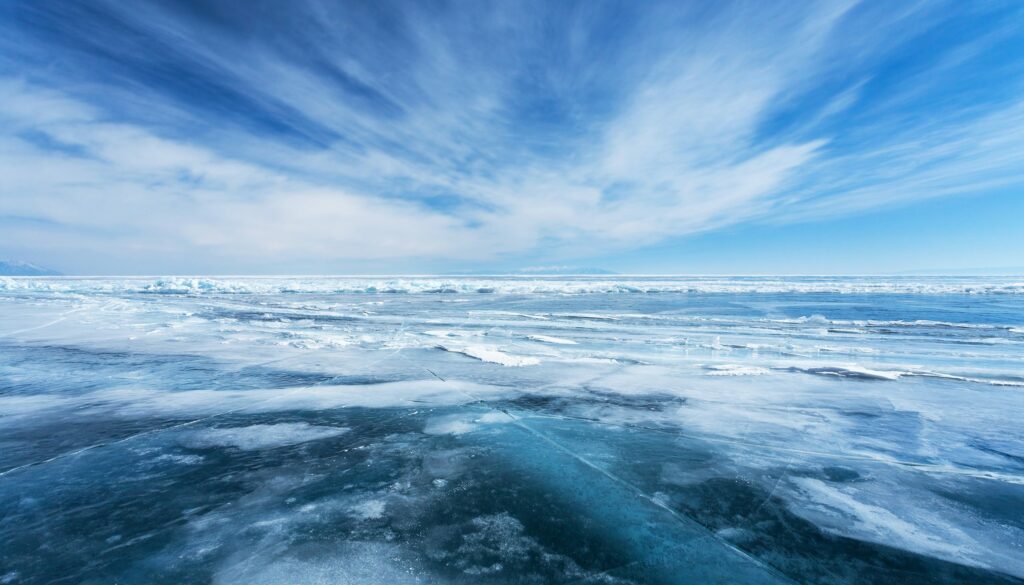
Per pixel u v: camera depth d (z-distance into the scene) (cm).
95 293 2706
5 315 1395
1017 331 979
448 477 305
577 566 209
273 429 403
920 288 2656
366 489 288
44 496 282
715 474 311
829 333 976
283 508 265
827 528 244
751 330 1029
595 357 730
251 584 199
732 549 225
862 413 446
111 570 209
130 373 617
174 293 2700
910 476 309
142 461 335
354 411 455
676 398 500
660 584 197
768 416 438
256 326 1127
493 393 520
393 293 2681
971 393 516
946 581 201
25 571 209
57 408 467
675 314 1377
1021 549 225
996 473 313
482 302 1919
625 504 269
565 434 389
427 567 209
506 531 240
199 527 246
